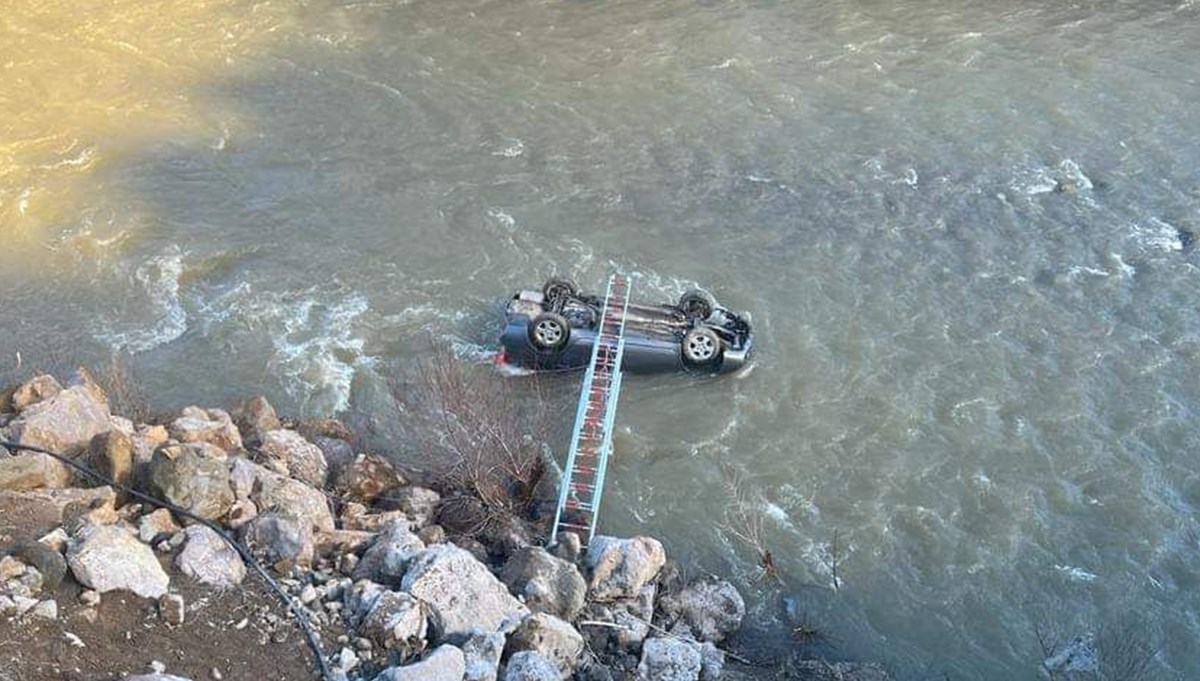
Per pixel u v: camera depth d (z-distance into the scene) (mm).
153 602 17500
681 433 25969
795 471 25156
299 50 41344
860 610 22031
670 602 21016
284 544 19156
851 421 26469
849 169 35406
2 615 16484
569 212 33344
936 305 29953
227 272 30859
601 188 34469
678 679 18688
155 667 16391
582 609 19812
